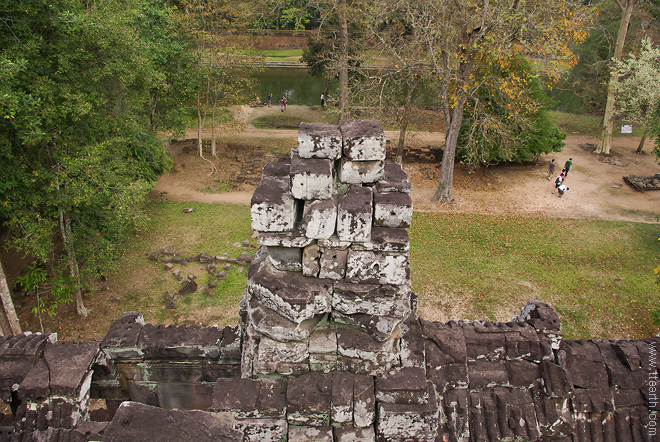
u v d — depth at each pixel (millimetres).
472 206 25500
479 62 23203
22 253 18703
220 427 3443
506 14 19656
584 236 22188
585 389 5551
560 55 20297
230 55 29234
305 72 56031
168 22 23328
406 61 23297
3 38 11547
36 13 11523
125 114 15242
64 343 5555
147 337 5988
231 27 28984
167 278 18516
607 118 32344
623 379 5535
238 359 6082
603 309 17125
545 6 19484
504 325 5824
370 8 23391
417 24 21703
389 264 4715
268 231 4719
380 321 4785
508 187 28016
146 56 16531
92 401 10484
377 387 4785
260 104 44000
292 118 40250
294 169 4488
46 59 12328
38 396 5039
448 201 25734
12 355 5305
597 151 33625
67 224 14617
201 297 17500
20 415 5062
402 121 30047
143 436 3355
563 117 42094
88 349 5477
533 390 5617
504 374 5637
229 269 19094
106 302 17062
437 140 36250
